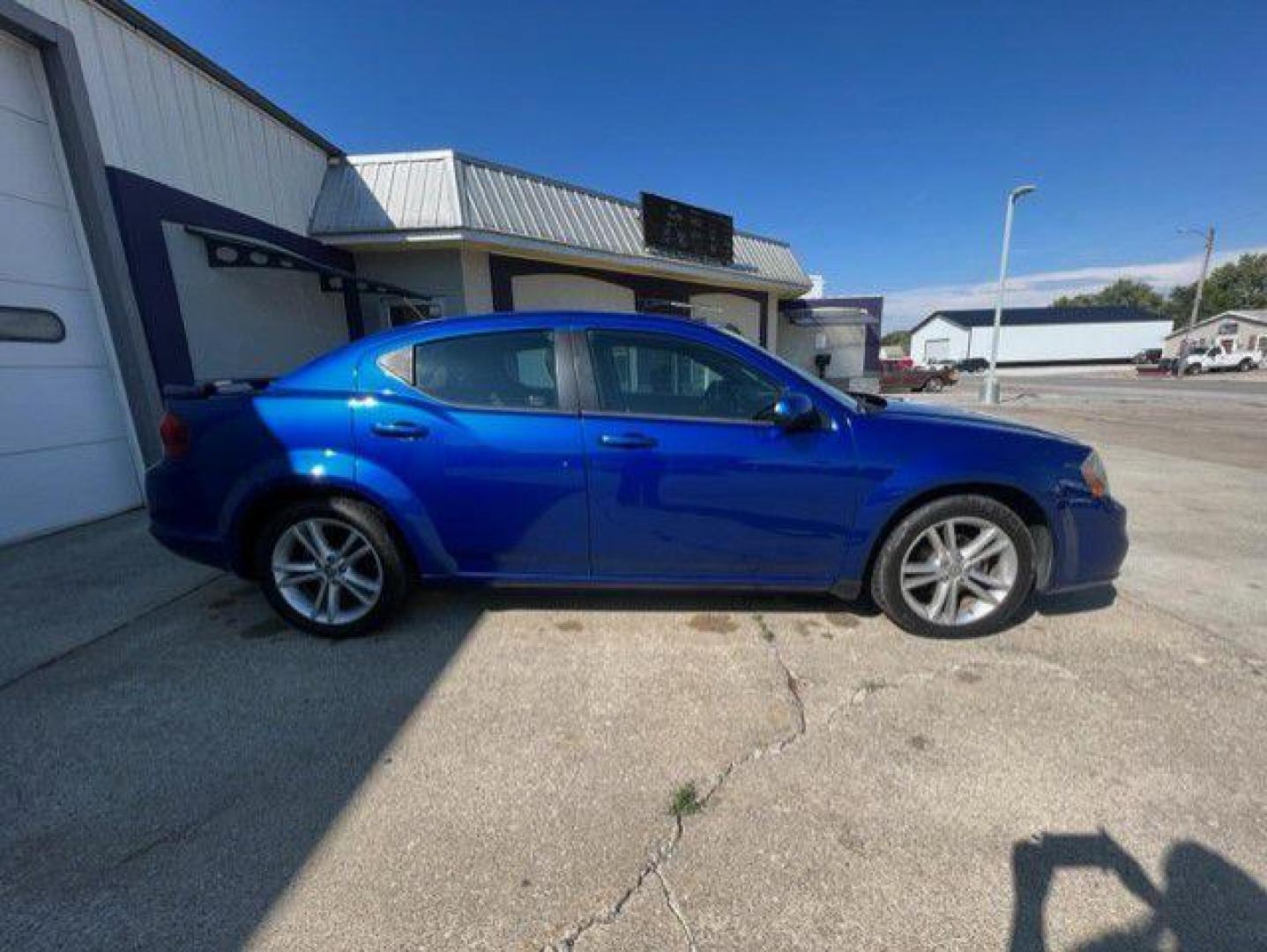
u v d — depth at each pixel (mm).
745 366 2803
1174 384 27125
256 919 1513
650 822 1806
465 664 2686
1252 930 1464
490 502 2734
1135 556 4035
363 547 2854
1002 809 1836
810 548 2762
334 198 8133
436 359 2805
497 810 1854
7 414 4289
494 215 8609
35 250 4496
